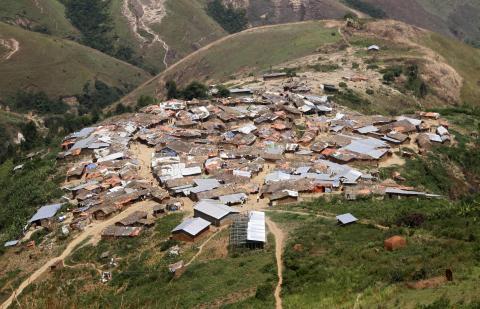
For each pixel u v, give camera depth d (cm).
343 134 12825
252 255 6762
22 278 7769
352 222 7262
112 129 13612
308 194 9450
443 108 17138
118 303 6278
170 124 14425
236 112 14388
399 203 8525
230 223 8175
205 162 11181
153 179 10756
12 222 10056
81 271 7625
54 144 15038
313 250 6384
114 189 10100
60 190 10612
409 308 4053
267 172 10750
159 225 8600
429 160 11588
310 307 4784
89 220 9112
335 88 17075
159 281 6694
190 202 9475
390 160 11350
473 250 5144
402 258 5403
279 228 7525
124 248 8012
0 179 13712
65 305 3041
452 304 3891
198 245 7575
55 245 8594
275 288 5566
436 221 6688
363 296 4650
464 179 11575
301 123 13938
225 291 5803
